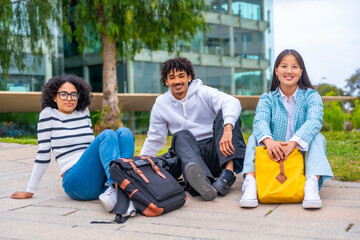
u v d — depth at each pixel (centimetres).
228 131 294
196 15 1308
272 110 303
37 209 274
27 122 2053
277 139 301
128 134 283
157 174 261
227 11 2392
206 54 2288
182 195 264
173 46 1350
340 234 197
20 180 404
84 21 1249
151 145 346
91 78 2075
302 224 217
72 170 286
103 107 1266
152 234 210
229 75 2384
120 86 1995
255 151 280
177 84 318
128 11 1115
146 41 1278
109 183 258
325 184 323
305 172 269
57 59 1845
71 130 303
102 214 256
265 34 2561
